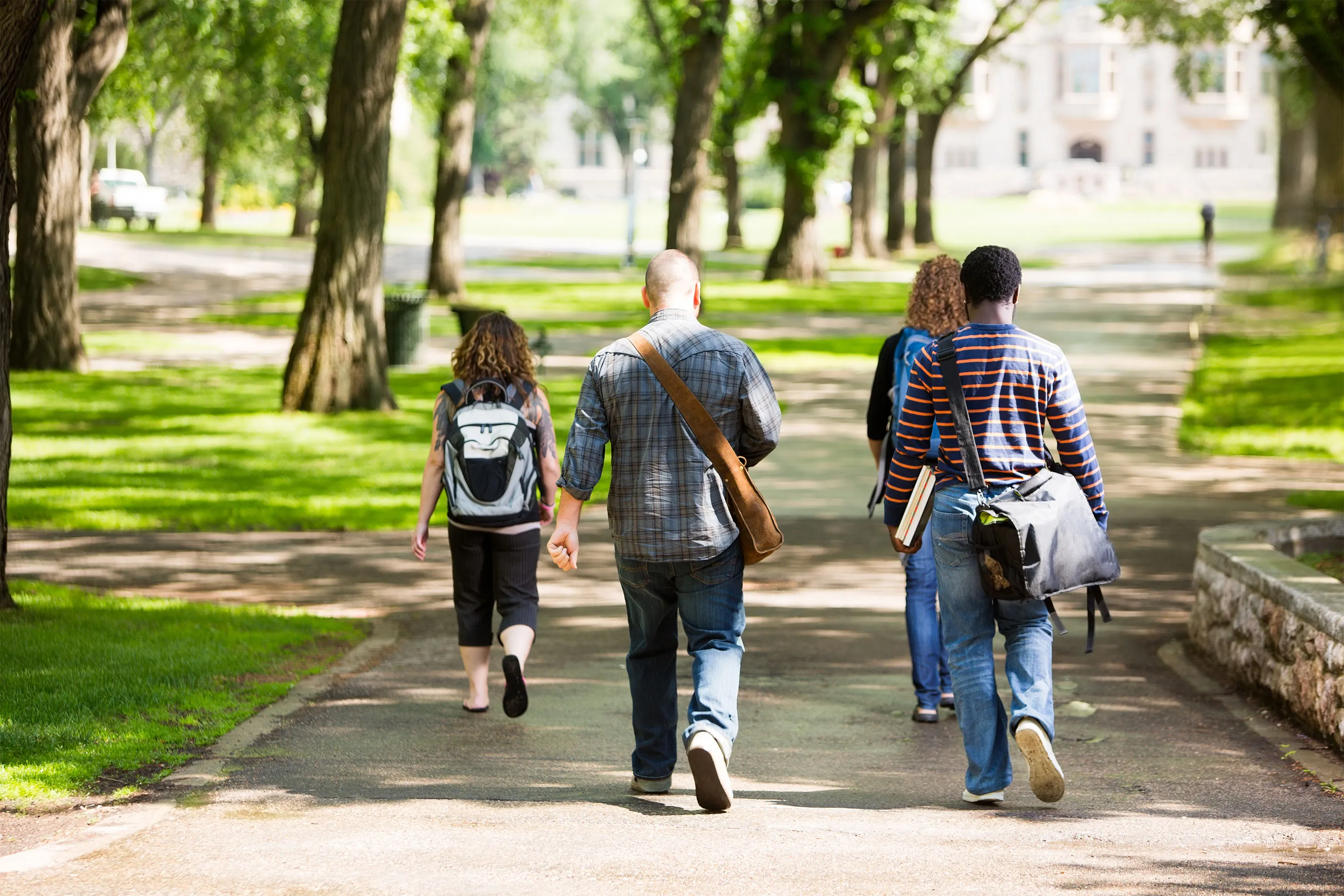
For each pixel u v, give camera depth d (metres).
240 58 88.81
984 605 14.84
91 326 86.31
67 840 13.39
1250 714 19.08
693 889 12.08
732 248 193.38
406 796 15.09
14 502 35.50
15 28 20.72
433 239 105.50
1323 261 99.88
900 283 131.50
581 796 15.26
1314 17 55.94
